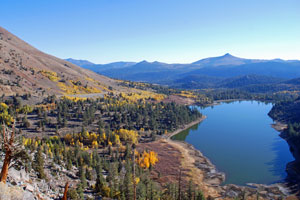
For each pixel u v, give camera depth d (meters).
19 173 36.44
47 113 171.25
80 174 66.56
